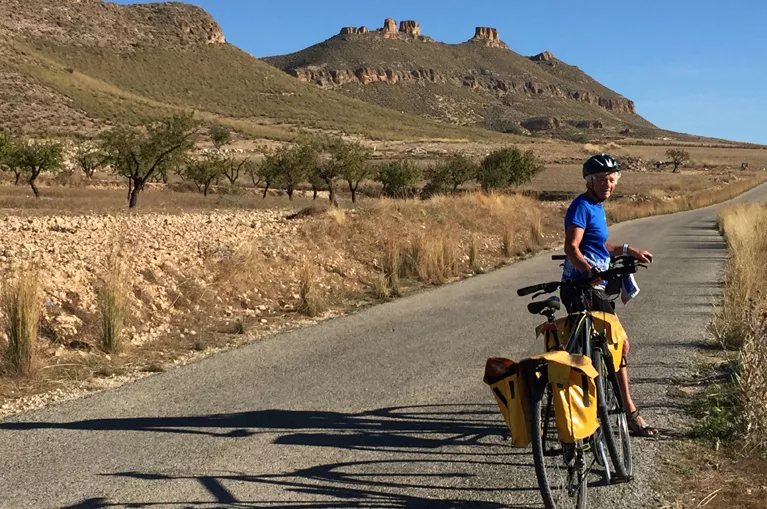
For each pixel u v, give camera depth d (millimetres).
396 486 4543
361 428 5629
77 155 53656
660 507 4156
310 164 43125
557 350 4188
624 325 9445
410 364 7594
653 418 5695
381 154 105188
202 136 112750
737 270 10828
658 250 19938
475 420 5805
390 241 14734
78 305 8992
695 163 121438
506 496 4379
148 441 5352
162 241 14250
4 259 10711
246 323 9938
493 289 12938
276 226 17625
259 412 6035
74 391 6750
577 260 4492
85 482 4598
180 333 9133
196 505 4273
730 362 7211
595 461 4418
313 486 4543
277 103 169250
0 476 4711
